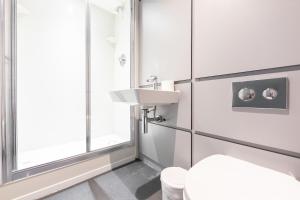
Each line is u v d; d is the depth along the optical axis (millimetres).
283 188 556
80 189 1272
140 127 1771
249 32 837
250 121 851
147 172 1542
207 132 1072
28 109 1804
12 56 1070
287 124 725
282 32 723
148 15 1592
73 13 2125
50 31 1949
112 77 2527
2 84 1027
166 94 1160
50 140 1970
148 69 1619
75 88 2184
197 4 1105
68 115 2121
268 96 773
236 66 897
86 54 1740
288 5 703
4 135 1041
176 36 1277
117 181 1388
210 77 1050
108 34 2436
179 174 1033
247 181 603
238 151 909
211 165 740
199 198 504
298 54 681
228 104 949
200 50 1096
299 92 688
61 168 1281
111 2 2070
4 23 1026
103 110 2410
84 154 1421
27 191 1126
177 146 1309
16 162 1106
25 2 1748
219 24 975
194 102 1159
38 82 1874
